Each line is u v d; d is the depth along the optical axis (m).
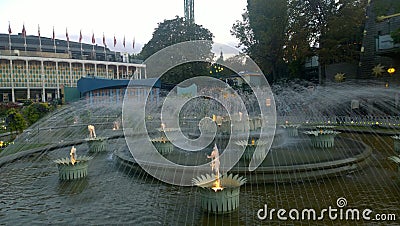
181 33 58.56
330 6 37.31
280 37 38.94
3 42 83.31
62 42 94.50
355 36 37.41
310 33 38.47
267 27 38.72
